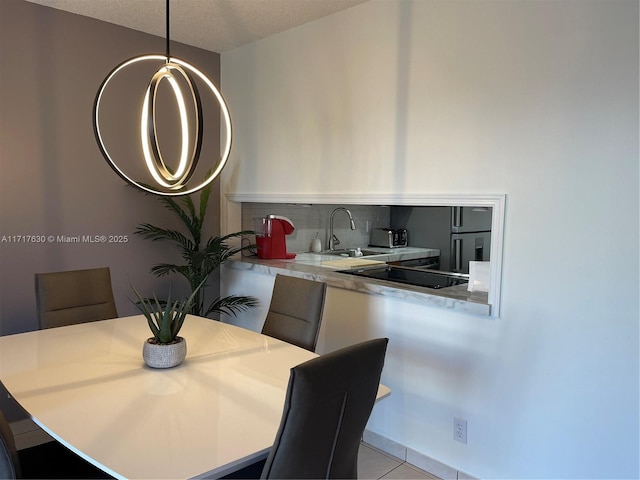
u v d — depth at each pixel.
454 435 2.43
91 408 1.54
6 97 2.78
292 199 3.28
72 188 3.06
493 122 2.24
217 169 2.08
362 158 2.83
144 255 3.45
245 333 2.42
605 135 1.92
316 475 1.31
